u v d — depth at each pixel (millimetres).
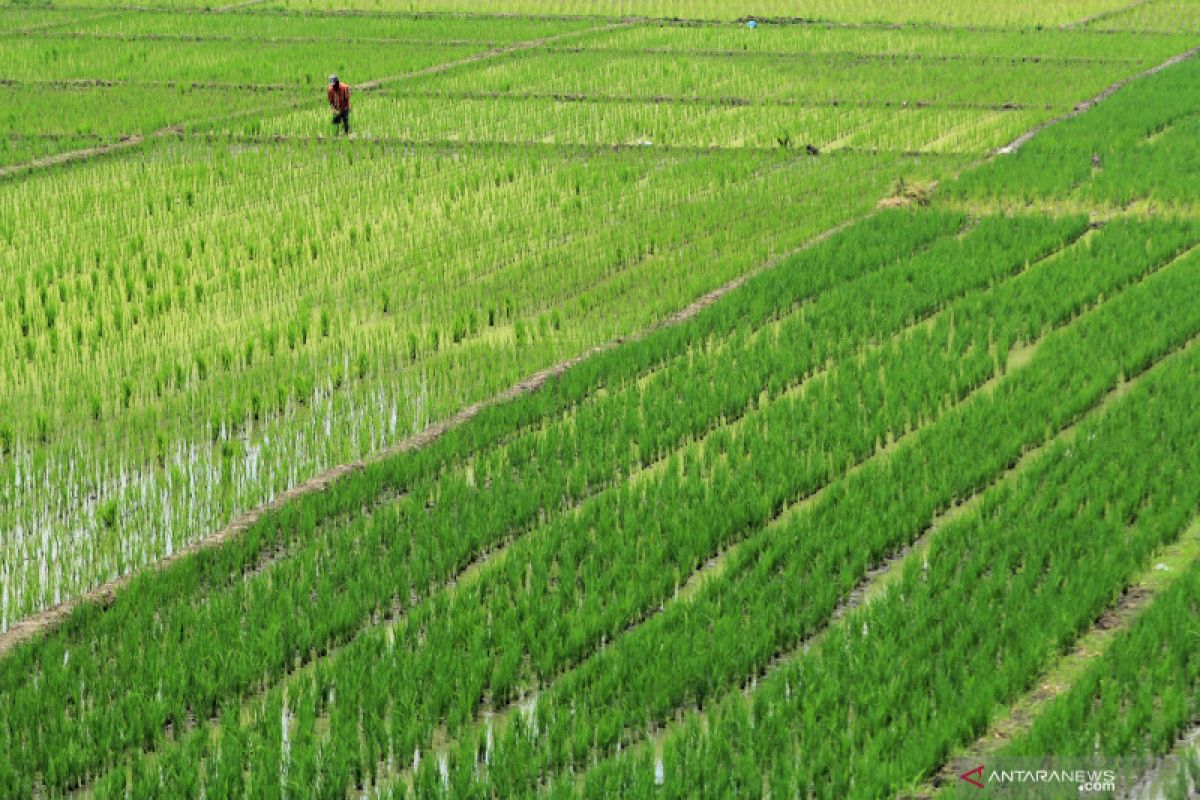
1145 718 11836
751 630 13477
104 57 50375
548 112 40969
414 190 32188
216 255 27344
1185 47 51281
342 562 15094
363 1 66062
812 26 58188
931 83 45125
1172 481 16484
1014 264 25578
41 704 12570
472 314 23281
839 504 16219
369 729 12250
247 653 13320
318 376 21281
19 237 28438
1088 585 13898
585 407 19688
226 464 17953
